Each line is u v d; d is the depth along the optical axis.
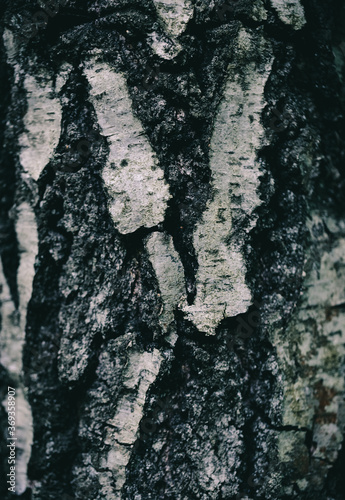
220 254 0.49
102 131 0.48
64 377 0.48
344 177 0.53
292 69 0.51
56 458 0.49
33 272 0.49
